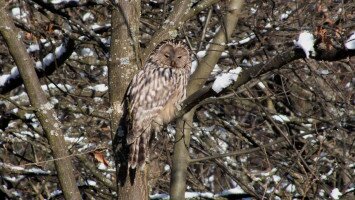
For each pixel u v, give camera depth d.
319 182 11.75
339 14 12.98
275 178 13.59
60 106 13.27
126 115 10.04
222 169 13.27
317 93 13.41
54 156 9.13
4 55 15.90
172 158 11.99
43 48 13.27
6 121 13.29
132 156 8.99
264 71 7.86
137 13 9.18
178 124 11.05
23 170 13.73
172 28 9.50
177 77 11.06
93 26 13.70
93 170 12.89
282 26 14.13
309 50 7.52
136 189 8.95
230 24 12.50
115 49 9.12
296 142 13.75
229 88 8.10
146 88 10.53
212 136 15.40
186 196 13.13
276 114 13.37
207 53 12.27
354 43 7.34
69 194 9.06
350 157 13.31
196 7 9.62
